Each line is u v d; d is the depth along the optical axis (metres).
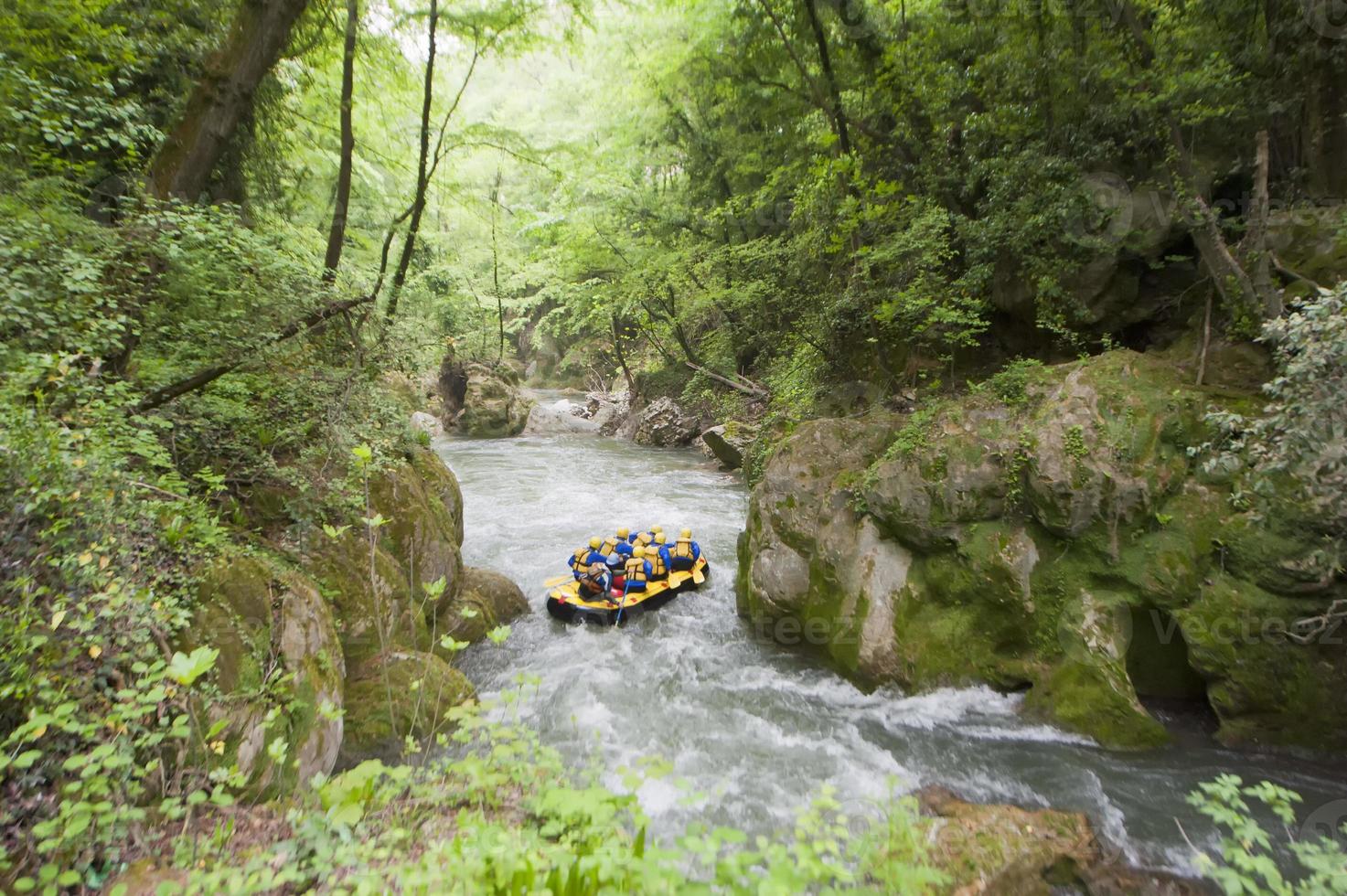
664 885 2.21
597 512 13.99
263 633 4.65
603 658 7.98
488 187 23.23
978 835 4.62
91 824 2.84
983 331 10.73
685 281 17.58
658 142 20.61
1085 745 5.96
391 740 5.54
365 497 6.61
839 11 11.47
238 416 6.32
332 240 9.36
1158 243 8.45
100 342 5.02
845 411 11.22
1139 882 4.29
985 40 10.35
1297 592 5.61
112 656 3.49
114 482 4.12
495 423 24.52
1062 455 6.45
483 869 2.53
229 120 6.99
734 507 14.57
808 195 11.36
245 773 3.97
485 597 8.69
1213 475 6.08
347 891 2.87
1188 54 7.82
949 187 10.34
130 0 7.96
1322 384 4.26
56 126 5.47
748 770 5.83
